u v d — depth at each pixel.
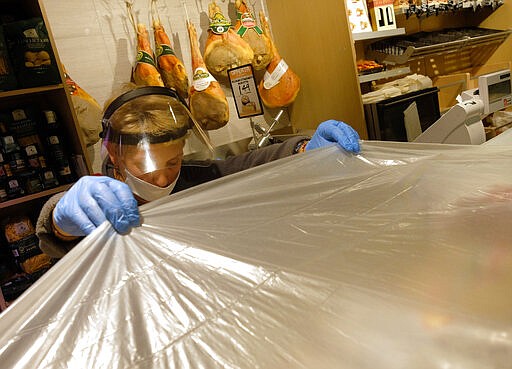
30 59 1.45
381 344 0.30
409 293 0.34
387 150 0.75
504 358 0.27
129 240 0.48
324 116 2.20
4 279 1.61
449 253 0.40
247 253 0.45
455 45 2.42
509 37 2.83
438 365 0.28
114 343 0.36
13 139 1.52
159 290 0.41
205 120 1.84
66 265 0.43
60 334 0.37
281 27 2.28
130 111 0.82
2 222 1.64
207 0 2.14
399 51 2.26
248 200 0.57
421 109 2.09
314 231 0.49
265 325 0.35
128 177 0.82
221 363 0.33
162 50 1.81
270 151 1.18
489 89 1.97
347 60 1.95
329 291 0.37
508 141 0.81
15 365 0.35
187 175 1.18
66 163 1.62
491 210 0.48
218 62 1.89
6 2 1.59
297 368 0.31
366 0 2.15
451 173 0.62
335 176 0.66
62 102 1.58
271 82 2.12
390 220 0.49
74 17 1.76
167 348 0.35
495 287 0.33
